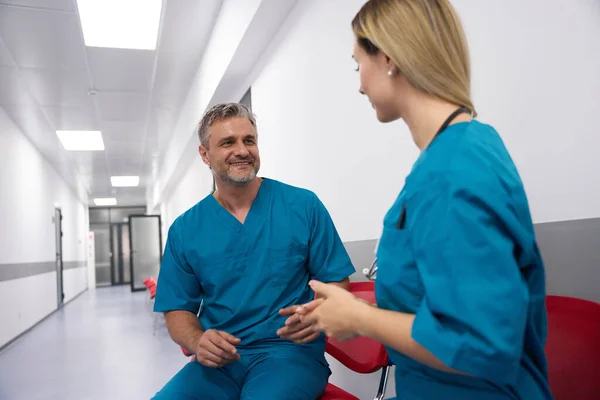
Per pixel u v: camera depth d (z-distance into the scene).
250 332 1.29
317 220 1.39
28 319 5.71
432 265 0.59
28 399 2.81
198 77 4.39
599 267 0.97
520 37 1.17
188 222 1.40
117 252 15.07
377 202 1.83
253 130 1.39
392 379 1.67
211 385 1.22
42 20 3.22
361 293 1.36
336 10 2.09
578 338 0.85
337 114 2.14
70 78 4.27
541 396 0.66
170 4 3.23
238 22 3.00
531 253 0.62
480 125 0.67
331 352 1.39
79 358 3.85
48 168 7.61
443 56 0.68
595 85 0.97
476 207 0.57
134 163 8.49
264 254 1.33
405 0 0.69
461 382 0.65
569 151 1.04
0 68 3.92
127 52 3.86
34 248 6.30
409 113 0.73
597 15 0.97
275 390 1.12
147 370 3.30
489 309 0.54
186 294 1.39
